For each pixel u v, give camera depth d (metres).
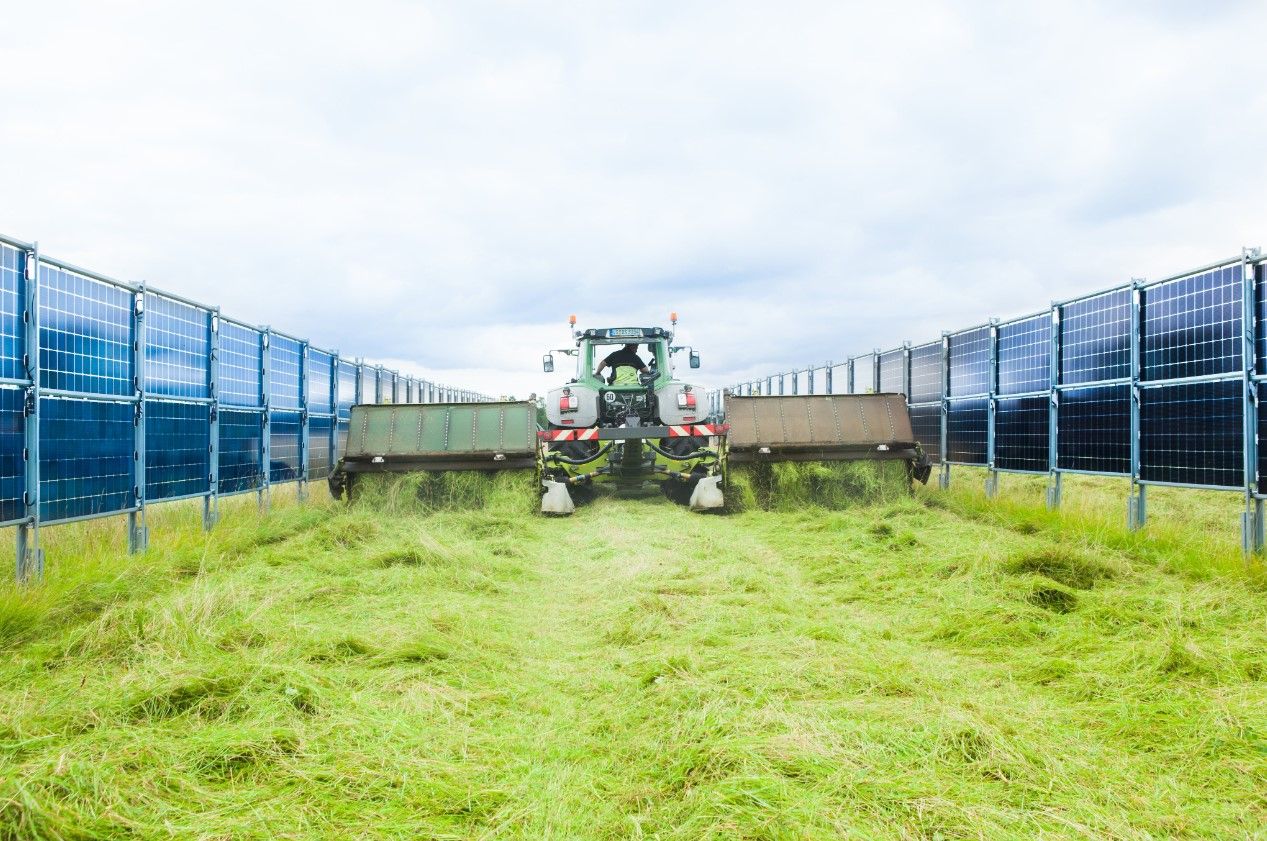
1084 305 7.99
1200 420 6.30
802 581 5.40
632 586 5.14
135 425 6.41
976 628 4.00
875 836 2.02
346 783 2.36
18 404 5.03
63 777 2.25
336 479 9.02
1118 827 2.08
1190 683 3.10
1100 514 7.65
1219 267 6.06
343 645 3.63
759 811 2.13
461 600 4.82
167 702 2.88
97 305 5.89
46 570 5.33
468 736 2.76
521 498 8.95
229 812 2.18
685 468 10.15
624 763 2.60
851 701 2.91
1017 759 2.42
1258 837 2.07
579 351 11.79
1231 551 5.64
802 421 9.78
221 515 8.45
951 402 11.55
